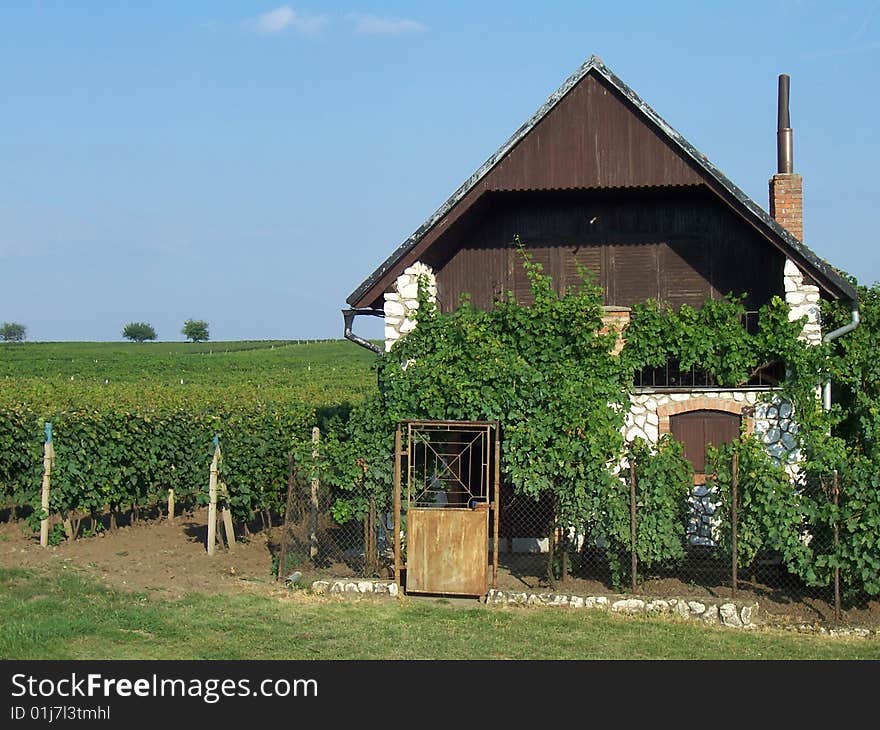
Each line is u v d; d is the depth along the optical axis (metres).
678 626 13.72
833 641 13.35
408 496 15.27
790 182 20.52
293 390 47.66
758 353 17.42
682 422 17.97
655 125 17.52
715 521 17.06
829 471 14.68
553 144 17.83
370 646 12.24
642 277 19.02
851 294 17.19
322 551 16.91
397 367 16.58
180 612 13.45
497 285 19.39
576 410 15.57
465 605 14.67
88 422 19.05
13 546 18.12
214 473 17.81
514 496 18.17
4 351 91.06
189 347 100.81
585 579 15.88
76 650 11.44
